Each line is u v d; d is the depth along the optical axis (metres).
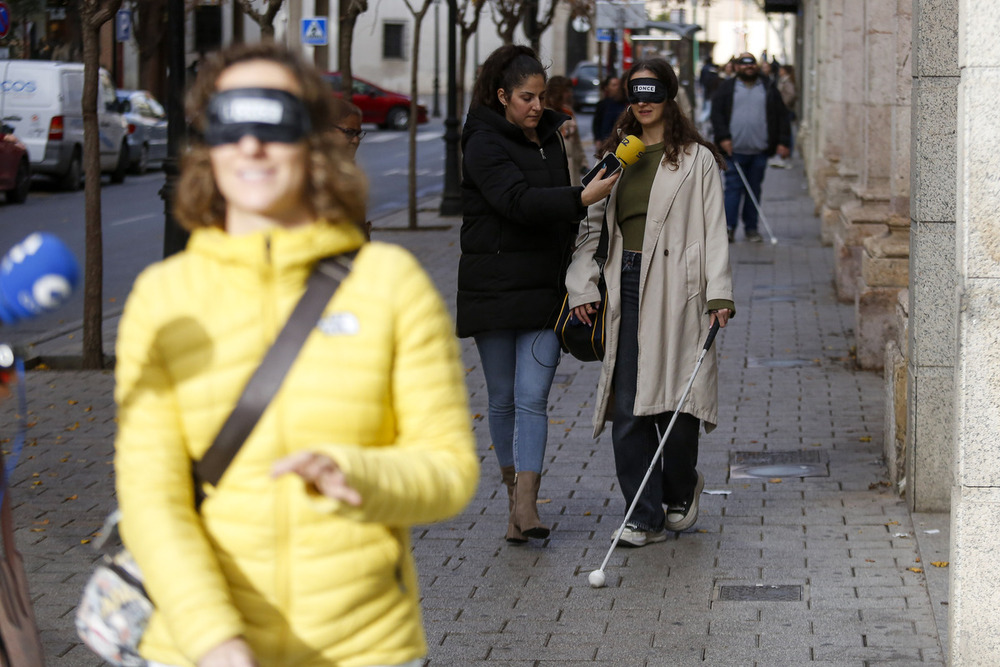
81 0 12.27
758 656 5.71
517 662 5.71
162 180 35.09
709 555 7.10
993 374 5.03
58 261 2.81
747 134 20.81
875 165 15.54
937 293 7.48
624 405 7.06
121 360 2.89
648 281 6.92
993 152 4.98
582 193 6.73
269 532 2.81
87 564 7.09
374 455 2.71
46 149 30.38
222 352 2.82
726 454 9.26
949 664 5.29
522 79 6.93
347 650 2.86
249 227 2.87
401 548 2.95
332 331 2.82
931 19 7.48
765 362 12.48
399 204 28.09
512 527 7.31
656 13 58.91
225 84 2.86
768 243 21.08
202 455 2.84
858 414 10.39
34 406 11.05
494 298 7.12
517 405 7.23
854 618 6.12
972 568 5.11
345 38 17.30
